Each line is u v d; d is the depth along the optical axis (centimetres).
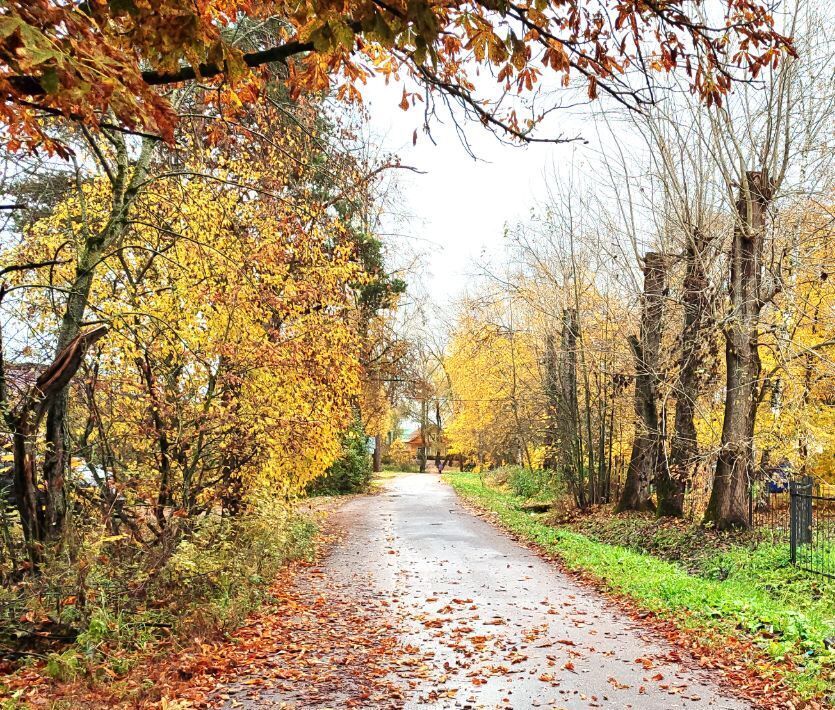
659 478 1866
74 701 543
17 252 1009
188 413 966
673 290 2000
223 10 495
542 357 2595
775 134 1502
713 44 519
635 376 2003
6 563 750
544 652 732
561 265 2308
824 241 1576
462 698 595
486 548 1530
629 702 587
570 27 495
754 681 632
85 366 888
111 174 867
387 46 406
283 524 1170
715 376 1803
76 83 340
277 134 1138
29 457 758
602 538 1761
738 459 1528
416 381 3281
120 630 714
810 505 1214
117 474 885
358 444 3397
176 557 827
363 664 687
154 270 1075
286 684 624
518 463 4025
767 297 1562
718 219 1748
